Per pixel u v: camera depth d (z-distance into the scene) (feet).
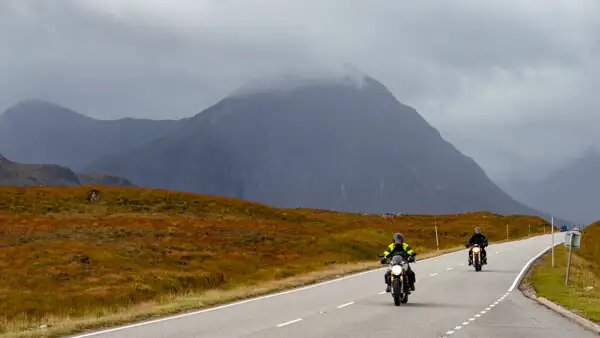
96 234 203.41
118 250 166.20
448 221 403.13
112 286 119.75
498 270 127.75
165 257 163.32
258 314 62.85
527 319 59.88
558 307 68.80
